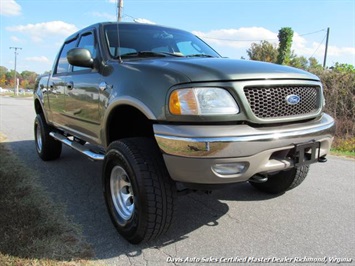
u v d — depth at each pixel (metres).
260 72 2.61
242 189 4.32
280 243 2.94
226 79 2.46
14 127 9.90
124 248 2.82
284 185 3.88
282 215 3.54
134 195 2.68
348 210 3.70
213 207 3.73
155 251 2.79
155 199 2.60
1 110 16.66
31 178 4.61
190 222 3.34
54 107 4.85
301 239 3.02
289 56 22.20
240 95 2.46
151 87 2.63
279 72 2.71
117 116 3.20
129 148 2.73
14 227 3.00
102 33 3.72
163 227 2.69
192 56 3.67
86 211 3.56
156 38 3.92
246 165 2.47
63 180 4.60
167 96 2.49
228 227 3.24
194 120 2.40
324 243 2.95
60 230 3.05
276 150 2.55
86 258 2.64
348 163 6.15
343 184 4.69
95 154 3.58
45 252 2.67
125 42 3.65
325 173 5.32
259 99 2.54
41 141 5.50
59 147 5.50
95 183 4.50
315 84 2.97
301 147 2.69
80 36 4.36
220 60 2.95
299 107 2.79
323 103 3.11
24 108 18.50
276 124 2.64
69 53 3.48
